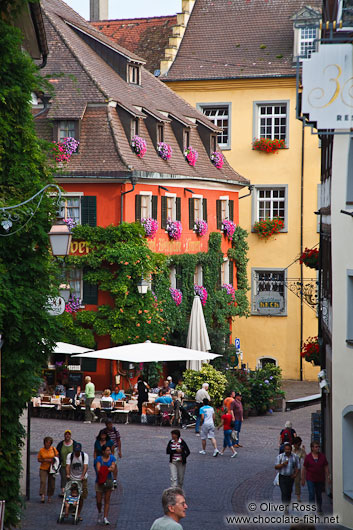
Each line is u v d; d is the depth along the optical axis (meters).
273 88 46.88
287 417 35.59
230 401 27.19
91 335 35.12
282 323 46.62
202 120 43.62
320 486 18.44
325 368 23.83
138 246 34.94
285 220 46.66
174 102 43.34
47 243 16.48
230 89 47.50
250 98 47.19
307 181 46.34
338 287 19.39
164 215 38.28
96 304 35.47
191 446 27.27
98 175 34.91
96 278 35.03
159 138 39.25
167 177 37.75
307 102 10.84
